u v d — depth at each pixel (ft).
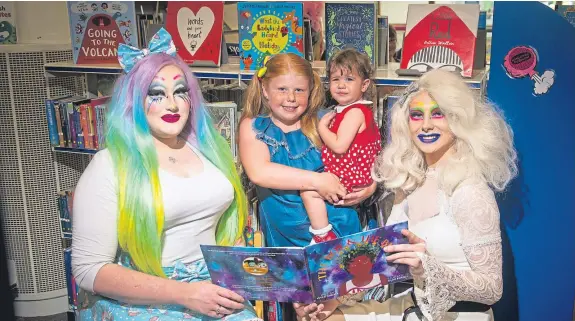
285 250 6.42
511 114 9.08
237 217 7.77
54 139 10.67
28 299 11.71
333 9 9.21
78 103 10.57
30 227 11.45
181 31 10.21
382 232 6.59
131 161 6.81
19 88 10.92
